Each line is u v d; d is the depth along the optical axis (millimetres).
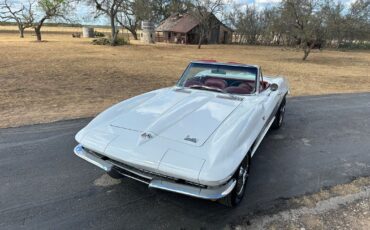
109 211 2787
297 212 2877
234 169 2342
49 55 17641
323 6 21828
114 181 3320
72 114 5727
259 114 3307
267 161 4043
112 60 16781
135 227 2576
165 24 48625
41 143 4281
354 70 17938
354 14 24859
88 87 8695
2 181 3234
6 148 4066
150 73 12289
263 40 47812
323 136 5203
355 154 4434
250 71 4223
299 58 25297
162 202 2955
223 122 2893
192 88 4211
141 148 2518
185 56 22281
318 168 3896
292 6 21609
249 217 2764
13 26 82688
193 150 2430
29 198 2945
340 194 3254
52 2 33500
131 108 3355
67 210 2781
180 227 2590
